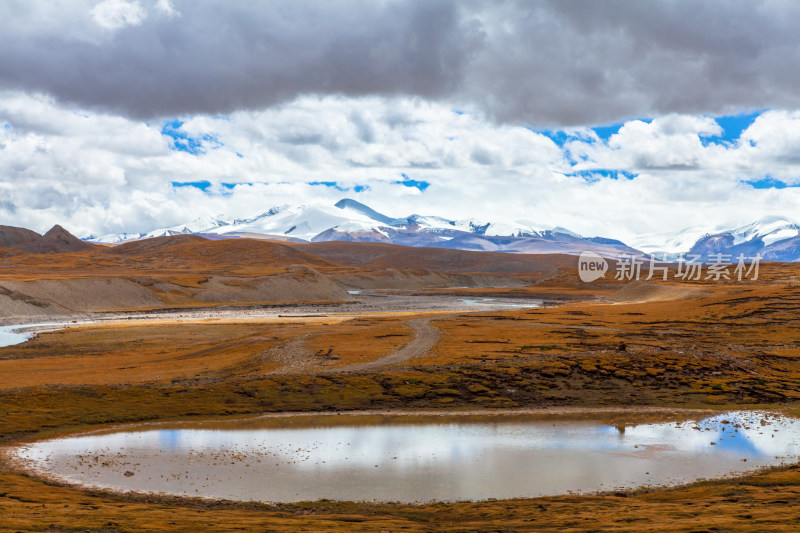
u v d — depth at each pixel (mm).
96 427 66250
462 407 77125
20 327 167625
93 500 41312
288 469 51906
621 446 59344
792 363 107125
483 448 58531
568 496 44656
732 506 37781
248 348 117625
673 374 94000
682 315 178875
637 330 148625
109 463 53344
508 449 58281
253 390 81750
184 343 132375
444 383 87125
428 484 48094
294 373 91750
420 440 61656
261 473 50812
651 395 83812
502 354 108125
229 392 80688
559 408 77250
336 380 86875
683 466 52750
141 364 104375
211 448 58562
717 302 197375
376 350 112000
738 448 58719
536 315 186750
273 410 74688
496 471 51375
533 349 114250
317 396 80312
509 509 40625
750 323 160250
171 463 53500
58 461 53812
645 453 56812
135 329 158000
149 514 36094
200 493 45844
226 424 68500
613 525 33438
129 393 78500
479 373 92188
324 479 49250
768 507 37125
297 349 112125
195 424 68312
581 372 94188
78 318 193750
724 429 66750
